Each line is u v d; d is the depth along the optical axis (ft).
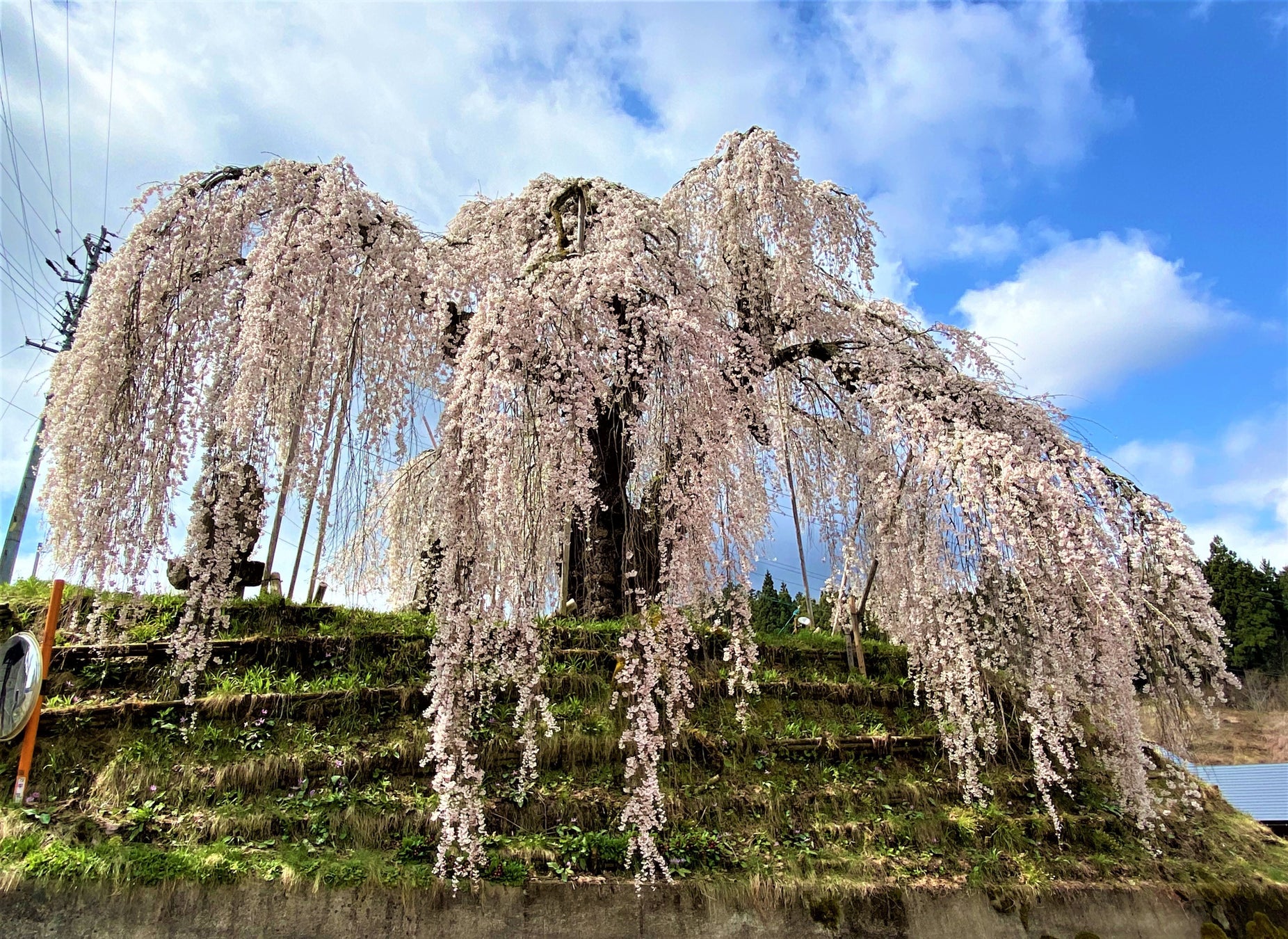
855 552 26.71
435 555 26.43
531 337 17.99
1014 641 21.72
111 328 19.89
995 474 21.30
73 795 16.33
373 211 24.03
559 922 16.30
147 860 14.74
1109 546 20.51
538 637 17.28
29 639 16.99
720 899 17.67
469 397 16.98
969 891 20.11
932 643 22.17
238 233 22.18
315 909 15.06
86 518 18.28
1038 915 20.43
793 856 19.43
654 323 20.45
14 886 13.98
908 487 23.77
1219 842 26.23
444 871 15.67
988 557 21.33
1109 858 22.88
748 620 20.17
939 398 24.80
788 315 29.66
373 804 17.28
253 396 18.63
